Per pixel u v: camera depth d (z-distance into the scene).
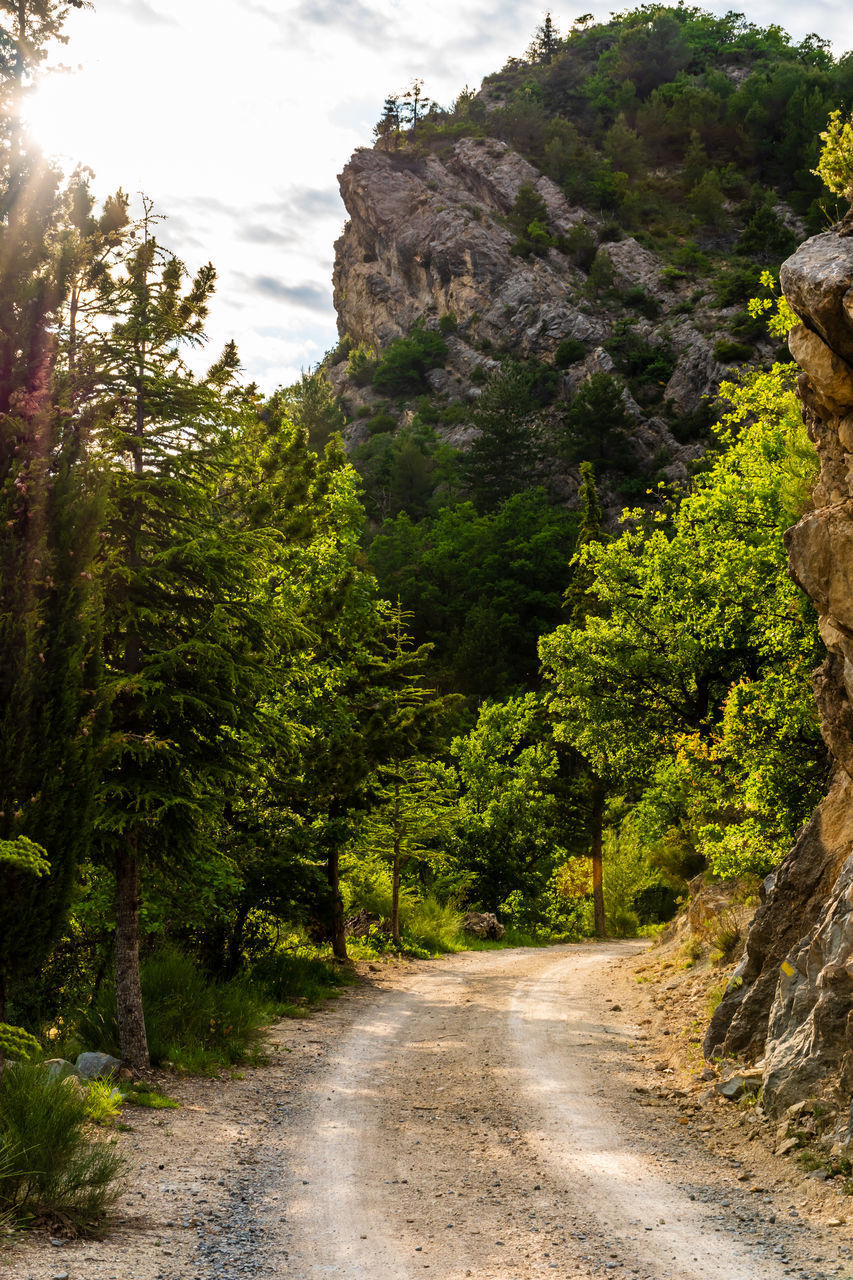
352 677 23.17
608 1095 11.51
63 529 8.03
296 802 20.80
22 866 6.90
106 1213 7.00
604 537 48.28
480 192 151.75
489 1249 6.64
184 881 13.93
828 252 10.96
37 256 8.27
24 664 7.52
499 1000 19.23
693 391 105.38
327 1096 11.54
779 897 12.40
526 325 129.88
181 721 12.15
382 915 29.69
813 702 16.81
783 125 155.62
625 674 27.92
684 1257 6.45
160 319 12.34
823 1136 8.57
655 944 26.53
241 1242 6.68
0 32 8.57
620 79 180.00
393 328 147.75
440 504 104.56
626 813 44.16
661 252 137.25
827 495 12.47
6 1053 9.48
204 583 12.47
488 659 66.31
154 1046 12.47
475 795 45.78
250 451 20.64
